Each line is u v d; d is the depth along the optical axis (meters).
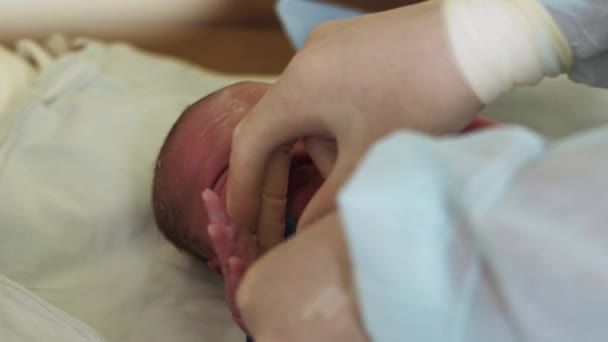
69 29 1.27
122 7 1.27
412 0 1.16
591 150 0.29
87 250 0.83
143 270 0.81
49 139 0.91
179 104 1.00
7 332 0.64
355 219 0.29
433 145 0.30
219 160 0.70
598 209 0.27
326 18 1.04
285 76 0.50
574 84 0.91
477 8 0.44
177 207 0.75
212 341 0.73
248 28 1.36
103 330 0.74
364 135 0.46
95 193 0.86
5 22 1.23
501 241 0.27
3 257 0.80
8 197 0.83
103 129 0.93
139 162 0.90
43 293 0.78
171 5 1.29
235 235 0.61
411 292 0.29
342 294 0.35
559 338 0.27
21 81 1.03
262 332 0.37
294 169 0.65
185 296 0.78
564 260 0.26
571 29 0.47
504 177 0.28
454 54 0.44
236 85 0.78
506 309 0.29
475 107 0.45
